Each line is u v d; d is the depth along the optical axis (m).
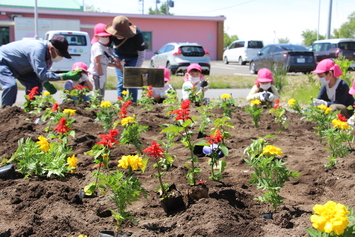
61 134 4.05
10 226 2.71
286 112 7.60
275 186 2.90
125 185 2.66
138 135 4.17
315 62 21.86
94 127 5.83
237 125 6.30
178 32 41.66
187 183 3.62
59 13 36.69
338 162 4.11
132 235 2.62
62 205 3.06
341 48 22.67
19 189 3.35
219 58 43.03
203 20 42.03
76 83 7.93
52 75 6.83
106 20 38.84
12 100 7.09
